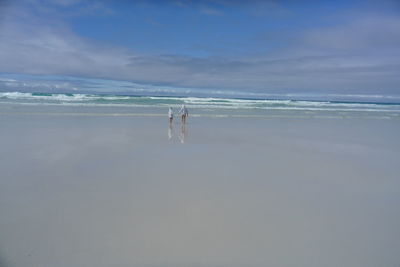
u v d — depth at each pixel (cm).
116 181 793
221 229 559
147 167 935
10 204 621
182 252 486
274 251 497
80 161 968
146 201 671
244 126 1950
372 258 486
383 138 1722
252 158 1105
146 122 1966
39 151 1064
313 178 888
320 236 547
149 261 462
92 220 572
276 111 3309
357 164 1079
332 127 2105
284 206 671
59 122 1759
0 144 1141
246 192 750
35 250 471
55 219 569
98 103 3341
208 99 4534
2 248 470
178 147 1239
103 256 468
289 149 1291
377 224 599
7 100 3119
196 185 788
